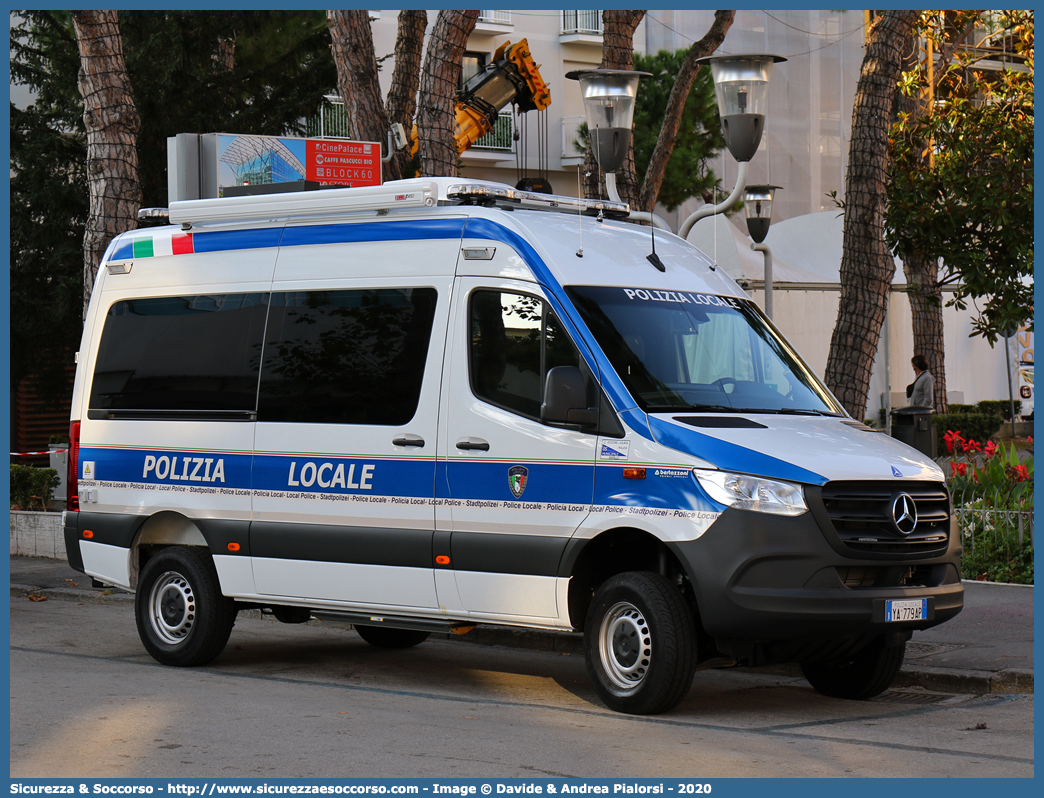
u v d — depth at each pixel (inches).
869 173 591.8
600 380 320.2
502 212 347.6
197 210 405.1
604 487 315.3
